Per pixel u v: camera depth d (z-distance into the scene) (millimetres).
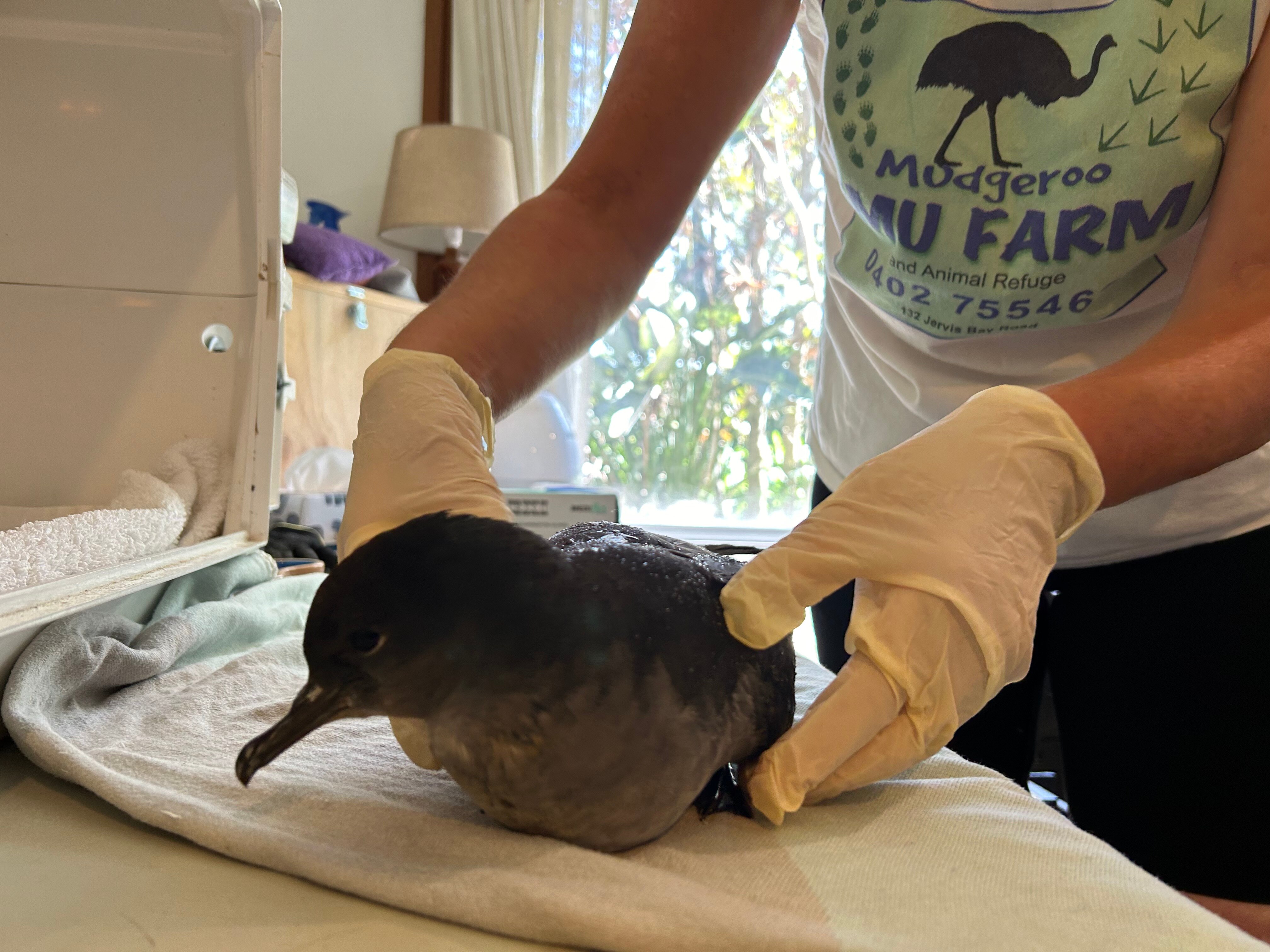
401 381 642
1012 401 589
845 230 973
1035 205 769
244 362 961
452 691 413
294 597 1058
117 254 942
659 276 2559
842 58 834
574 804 440
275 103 899
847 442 1112
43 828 511
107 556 768
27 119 896
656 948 398
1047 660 982
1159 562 846
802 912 437
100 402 966
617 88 816
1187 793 818
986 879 478
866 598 571
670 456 2607
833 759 528
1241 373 591
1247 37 684
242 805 524
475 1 2555
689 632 465
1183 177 725
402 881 432
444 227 2283
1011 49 723
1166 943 418
